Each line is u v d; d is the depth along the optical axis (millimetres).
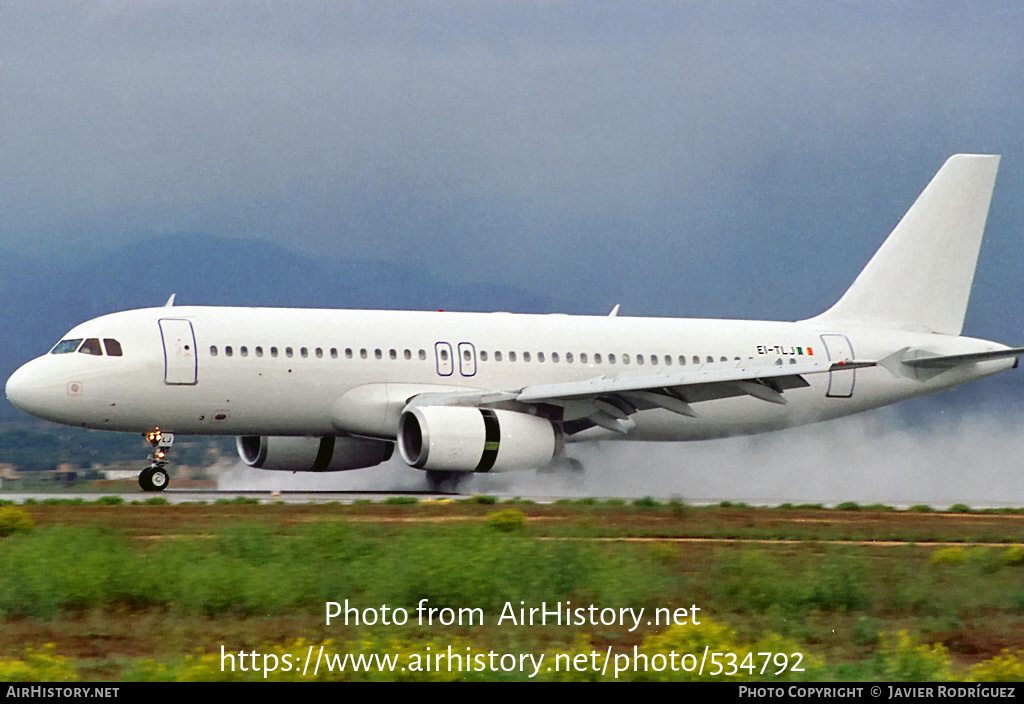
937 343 178500
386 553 82688
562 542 90438
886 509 145125
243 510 120438
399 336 152000
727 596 77062
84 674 57031
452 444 142375
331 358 147625
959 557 93625
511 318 161375
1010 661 58219
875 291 180000
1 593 71000
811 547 102375
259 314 148500
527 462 146750
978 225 183375
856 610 76188
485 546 80188
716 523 118188
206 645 63656
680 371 165125
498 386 155625
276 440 160875
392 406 149500
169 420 143500
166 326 143000
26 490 165750
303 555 82562
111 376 139625
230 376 143375
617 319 167500
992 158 183750
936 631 70812
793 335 173375
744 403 171000
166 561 76438
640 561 84000
